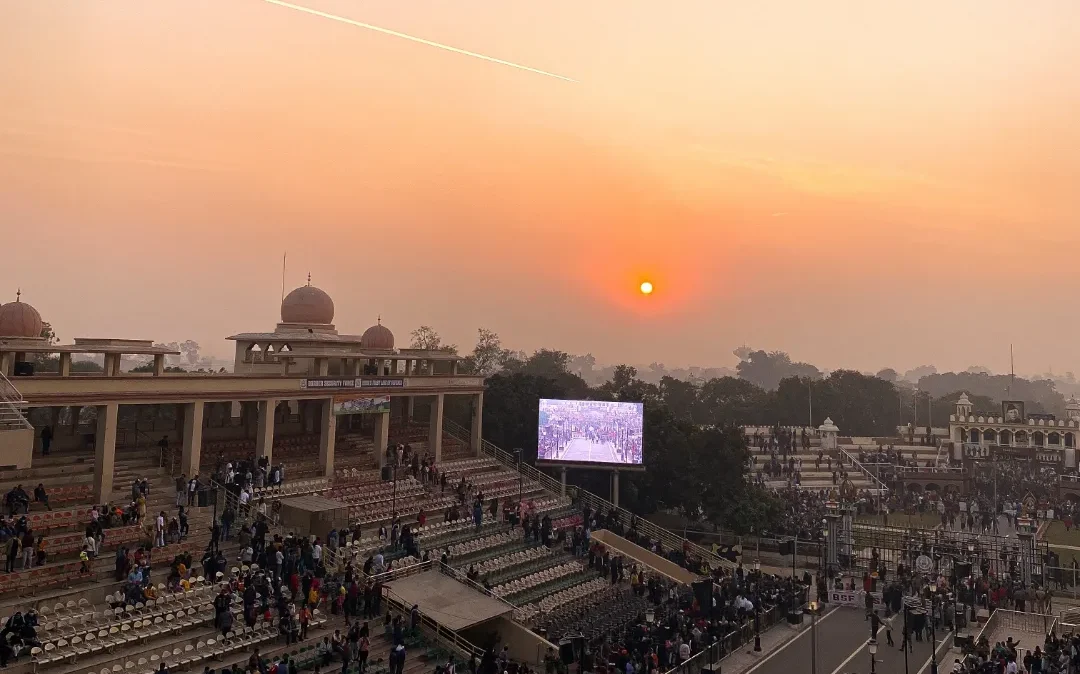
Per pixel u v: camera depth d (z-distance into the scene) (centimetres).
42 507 3662
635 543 5725
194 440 4328
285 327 6103
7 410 3209
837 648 4294
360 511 4766
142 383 4050
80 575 3244
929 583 5181
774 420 12825
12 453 2934
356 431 6225
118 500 3962
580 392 9056
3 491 3809
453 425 7212
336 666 3219
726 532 6881
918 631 4456
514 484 6256
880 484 9319
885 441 11700
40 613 2969
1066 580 5803
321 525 4200
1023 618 4959
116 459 4447
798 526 6850
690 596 4659
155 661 2914
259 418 4766
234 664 2897
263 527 3803
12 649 2647
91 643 2889
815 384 13275
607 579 4962
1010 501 8700
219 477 4344
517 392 7562
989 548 6147
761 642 4366
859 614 5016
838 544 6131
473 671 3356
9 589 3031
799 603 4888
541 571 4753
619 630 4034
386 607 3788
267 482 4603
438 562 4319
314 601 3509
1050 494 9306
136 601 3166
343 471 5278
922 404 16650
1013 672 3672
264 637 3225
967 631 4662
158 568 3541
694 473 6762
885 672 3925
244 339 5881
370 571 3984
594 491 6956
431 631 3666
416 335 10438
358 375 5569
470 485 5669
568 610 4388
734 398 13500
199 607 3294
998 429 11681
